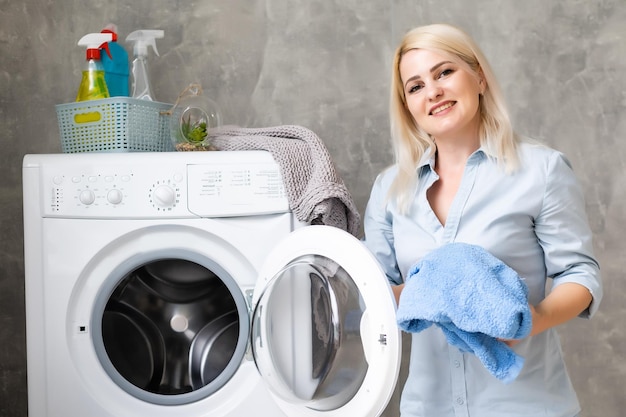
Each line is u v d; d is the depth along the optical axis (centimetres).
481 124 143
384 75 242
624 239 233
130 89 228
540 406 135
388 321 136
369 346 140
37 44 232
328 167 172
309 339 159
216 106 194
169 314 175
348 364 146
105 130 186
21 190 231
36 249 169
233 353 174
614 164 233
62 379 168
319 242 150
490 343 116
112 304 174
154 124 192
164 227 171
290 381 159
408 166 148
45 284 169
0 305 230
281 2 240
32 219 170
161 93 236
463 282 115
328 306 149
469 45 140
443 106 138
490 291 113
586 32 234
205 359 174
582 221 137
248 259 170
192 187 169
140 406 169
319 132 241
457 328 116
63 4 232
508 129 140
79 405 168
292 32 240
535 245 139
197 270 175
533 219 138
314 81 241
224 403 170
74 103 187
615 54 233
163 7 236
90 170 169
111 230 168
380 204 158
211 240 172
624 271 233
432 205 147
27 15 231
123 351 174
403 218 148
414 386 145
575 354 233
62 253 169
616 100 233
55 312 168
